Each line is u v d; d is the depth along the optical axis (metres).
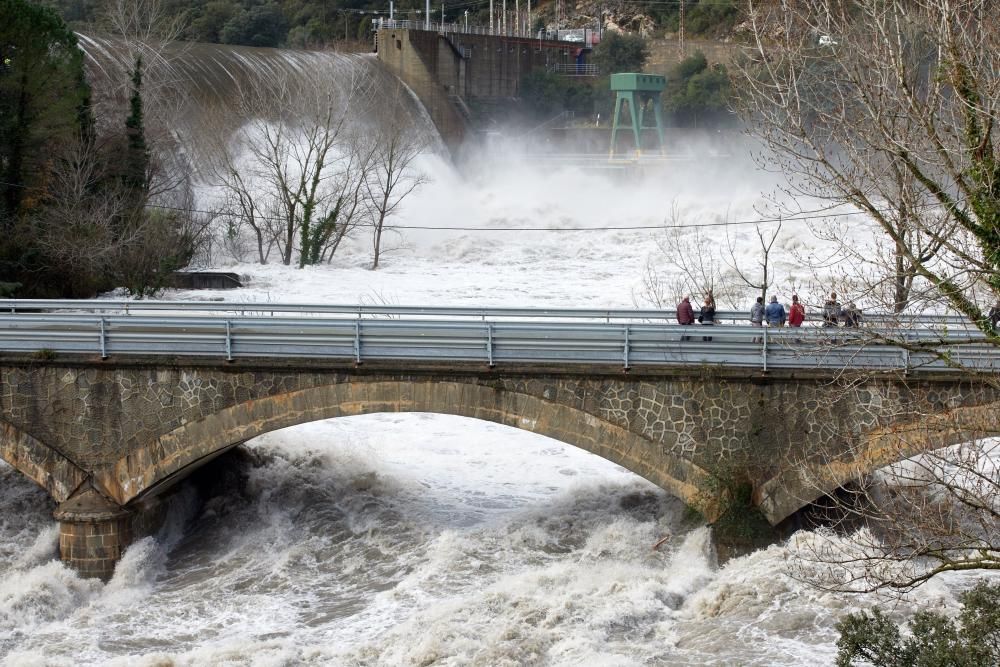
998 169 32.97
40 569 61.97
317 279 152.50
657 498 69.81
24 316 62.94
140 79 150.88
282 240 169.75
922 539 38.25
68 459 63.44
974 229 33.47
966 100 33.03
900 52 34.28
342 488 74.12
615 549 63.53
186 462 62.62
